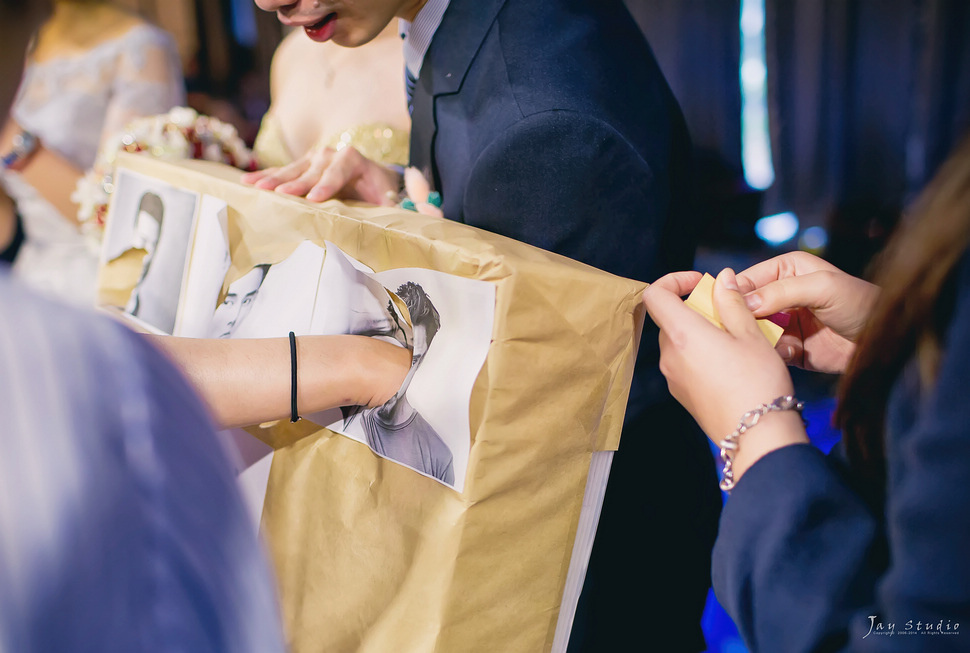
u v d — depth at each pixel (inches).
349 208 26.6
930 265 15.4
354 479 23.4
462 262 21.0
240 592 9.5
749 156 202.7
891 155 188.7
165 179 32.9
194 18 132.2
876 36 184.5
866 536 17.5
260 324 27.0
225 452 10.3
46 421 8.4
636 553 31.7
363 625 22.9
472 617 21.7
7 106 46.8
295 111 52.7
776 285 22.1
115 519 8.4
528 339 20.6
